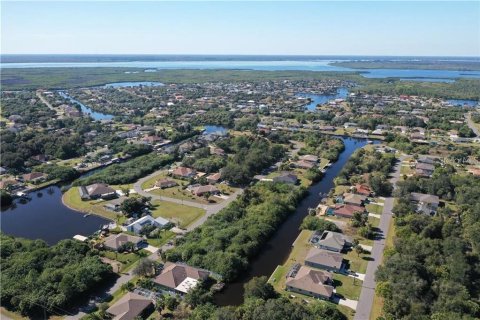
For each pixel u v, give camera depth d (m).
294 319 97.06
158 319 104.69
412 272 112.50
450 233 143.00
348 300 113.69
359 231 151.62
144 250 142.38
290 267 131.12
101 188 195.62
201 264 128.88
